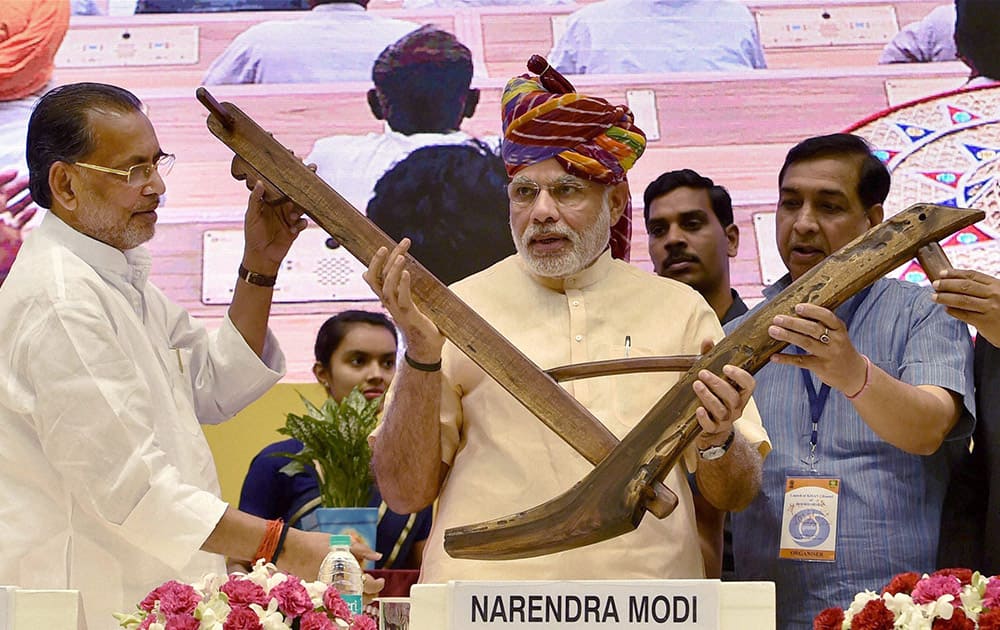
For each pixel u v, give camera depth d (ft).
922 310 9.59
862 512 9.16
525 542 7.52
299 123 15.90
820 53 16.05
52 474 8.63
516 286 8.98
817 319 7.46
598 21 16.20
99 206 9.04
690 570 8.38
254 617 6.55
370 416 10.40
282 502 12.50
